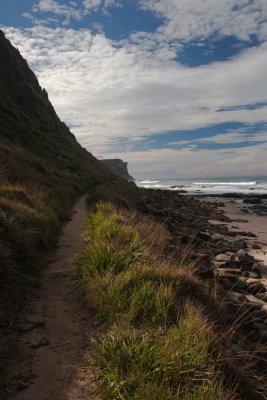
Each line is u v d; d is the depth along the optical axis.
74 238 10.90
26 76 53.22
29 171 17.80
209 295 6.84
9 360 4.43
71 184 23.00
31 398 3.88
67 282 7.07
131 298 5.60
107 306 5.58
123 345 4.39
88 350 4.77
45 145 31.11
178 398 3.70
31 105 43.97
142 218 15.09
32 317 5.52
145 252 7.65
